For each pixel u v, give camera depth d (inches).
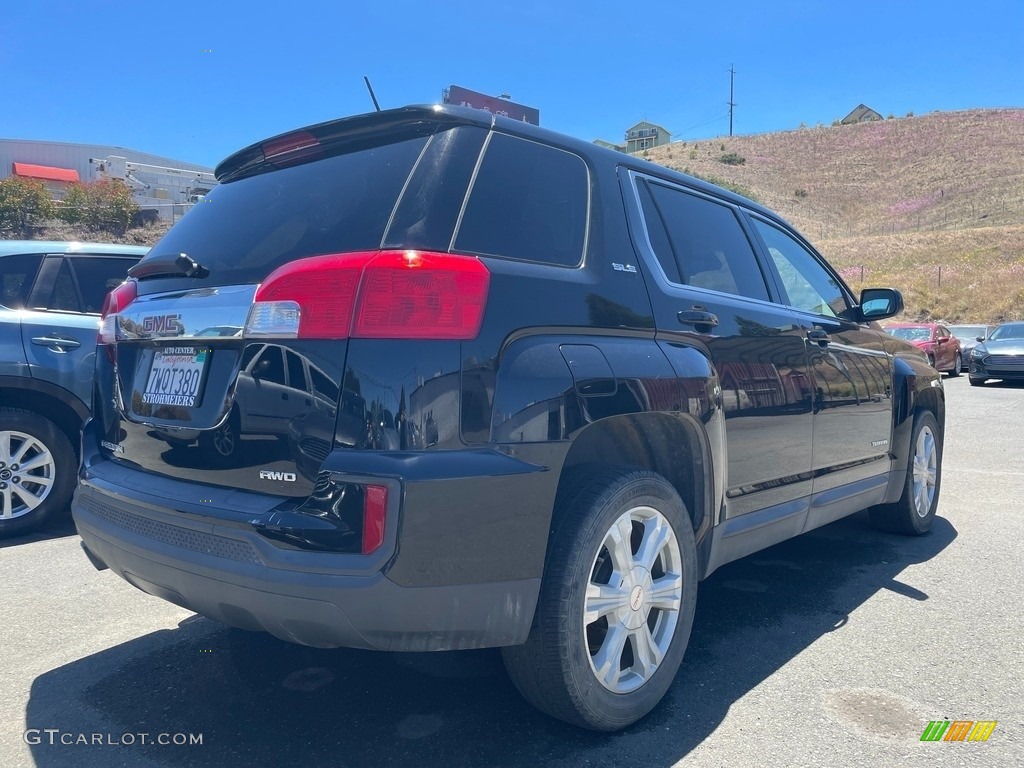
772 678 120.8
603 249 110.3
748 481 128.9
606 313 105.0
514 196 101.7
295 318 88.4
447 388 84.9
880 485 180.9
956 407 519.2
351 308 85.1
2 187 1366.9
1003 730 105.7
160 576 95.9
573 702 95.8
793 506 143.6
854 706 112.0
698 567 118.1
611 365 101.1
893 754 99.3
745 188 3248.0
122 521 102.9
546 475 91.0
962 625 143.0
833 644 134.2
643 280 114.3
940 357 758.5
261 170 116.9
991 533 207.0
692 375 113.3
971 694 116.0
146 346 110.0
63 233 1291.8
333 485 82.9
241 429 92.0
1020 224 2190.0
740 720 107.7
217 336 96.0
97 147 2389.3
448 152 96.8
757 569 176.6
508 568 88.2
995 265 1774.1
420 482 81.6
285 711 109.2
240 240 105.3
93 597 155.3
